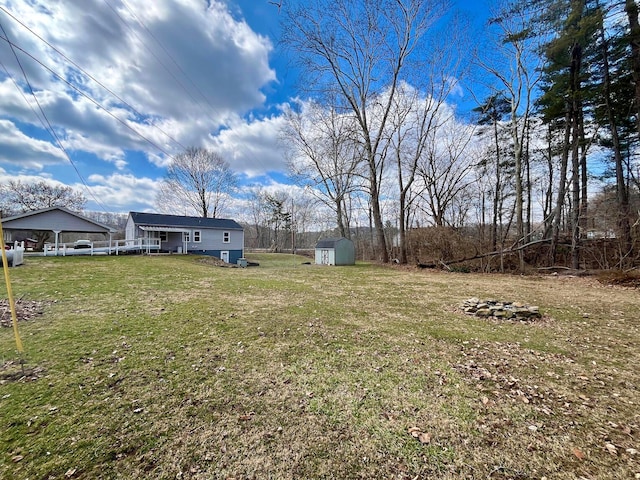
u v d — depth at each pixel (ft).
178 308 18.66
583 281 32.65
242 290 25.95
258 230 146.61
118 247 56.49
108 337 13.16
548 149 53.67
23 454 5.96
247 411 7.72
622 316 17.83
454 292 26.48
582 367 10.63
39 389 8.60
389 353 11.89
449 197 62.34
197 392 8.64
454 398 8.44
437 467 5.77
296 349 12.19
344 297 23.75
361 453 6.18
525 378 9.73
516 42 42.88
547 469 5.70
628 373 10.12
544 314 18.33
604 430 6.95
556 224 42.37
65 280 27.09
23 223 49.90
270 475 5.58
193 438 6.61
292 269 50.55
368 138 57.00
